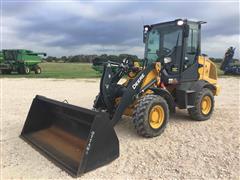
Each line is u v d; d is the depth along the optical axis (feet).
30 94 34.30
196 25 19.98
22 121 20.11
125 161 13.12
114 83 17.08
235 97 32.53
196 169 12.32
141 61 18.66
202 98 19.95
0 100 29.30
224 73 75.51
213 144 15.35
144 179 11.45
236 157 13.53
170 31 19.38
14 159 13.29
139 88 16.19
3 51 78.64
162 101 16.25
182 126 18.93
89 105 26.81
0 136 16.61
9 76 68.18
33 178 11.48
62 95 33.71
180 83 19.06
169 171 12.15
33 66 81.05
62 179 11.41
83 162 11.76
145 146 15.03
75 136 14.43
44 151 13.84
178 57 18.98
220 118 21.26
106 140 12.67
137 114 15.51
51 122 16.51
